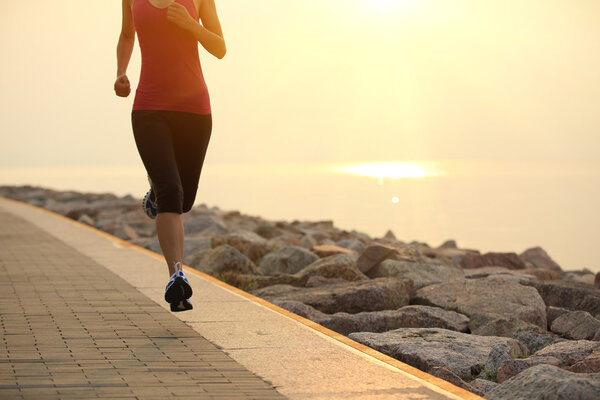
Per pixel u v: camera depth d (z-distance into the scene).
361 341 5.79
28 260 9.27
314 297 7.93
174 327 5.35
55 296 6.60
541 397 3.83
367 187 66.19
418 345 5.61
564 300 8.62
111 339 4.93
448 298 8.06
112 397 3.67
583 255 21.44
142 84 5.20
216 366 4.31
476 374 5.24
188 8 5.26
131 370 4.18
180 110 5.17
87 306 6.12
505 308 7.67
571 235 26.70
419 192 57.38
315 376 4.13
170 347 4.74
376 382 4.02
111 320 5.56
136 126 5.18
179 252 5.00
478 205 42.50
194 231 17.02
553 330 7.19
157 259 9.45
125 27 5.50
